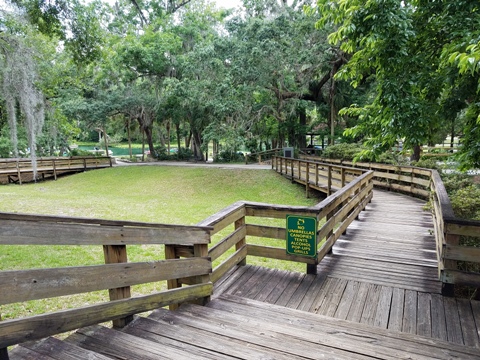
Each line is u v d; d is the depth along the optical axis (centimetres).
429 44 371
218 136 1919
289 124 2202
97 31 798
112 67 2080
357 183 630
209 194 1384
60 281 168
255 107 2002
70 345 178
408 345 229
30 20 728
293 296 334
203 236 287
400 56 342
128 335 207
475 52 230
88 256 574
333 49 1742
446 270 327
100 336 204
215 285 352
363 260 437
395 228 606
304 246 375
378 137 421
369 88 1719
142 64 2169
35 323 157
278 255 389
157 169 1989
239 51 1769
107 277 197
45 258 561
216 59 1812
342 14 380
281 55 1700
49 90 1327
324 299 328
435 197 513
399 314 299
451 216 330
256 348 216
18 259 554
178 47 2236
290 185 1398
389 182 1108
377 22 323
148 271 229
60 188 1680
